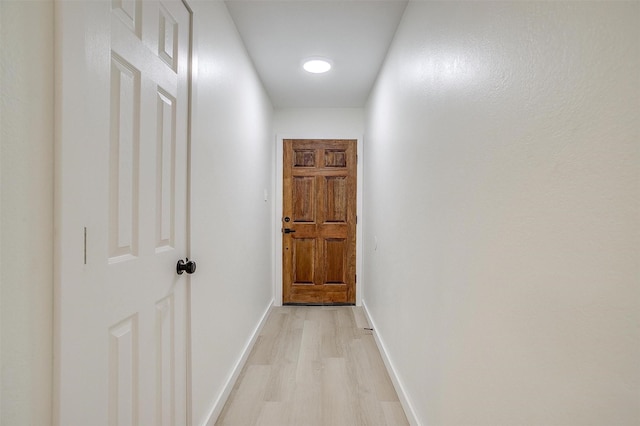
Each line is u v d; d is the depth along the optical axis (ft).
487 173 3.25
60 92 2.43
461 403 3.82
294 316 11.73
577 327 2.11
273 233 12.91
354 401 6.56
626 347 1.78
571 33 2.17
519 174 2.72
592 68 2.00
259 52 8.46
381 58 8.77
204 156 5.32
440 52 4.56
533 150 2.54
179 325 4.54
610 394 1.88
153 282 3.83
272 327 10.66
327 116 12.92
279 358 8.46
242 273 7.99
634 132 1.73
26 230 2.22
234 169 7.19
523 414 2.65
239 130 7.62
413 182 5.89
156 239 3.93
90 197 2.76
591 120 2.01
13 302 2.15
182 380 4.66
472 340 3.54
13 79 2.12
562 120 2.24
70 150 2.52
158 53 3.93
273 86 10.79
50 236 2.39
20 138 2.17
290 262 12.95
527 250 2.61
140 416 3.59
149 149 3.70
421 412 5.32
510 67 2.86
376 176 9.96
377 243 9.70
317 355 8.64
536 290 2.50
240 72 7.68
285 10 6.71
